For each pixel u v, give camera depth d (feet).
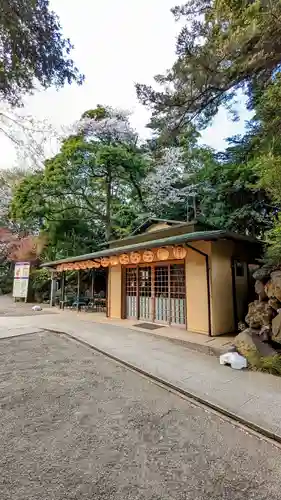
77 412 10.08
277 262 19.01
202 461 7.39
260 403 10.79
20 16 12.96
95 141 52.44
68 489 6.25
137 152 53.83
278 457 7.67
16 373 14.29
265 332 16.56
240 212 35.65
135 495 6.10
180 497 6.07
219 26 14.08
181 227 27.73
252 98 17.30
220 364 15.69
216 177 39.19
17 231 69.62
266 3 11.44
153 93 16.85
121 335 23.41
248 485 6.51
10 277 73.20
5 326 28.02
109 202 55.93
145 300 30.71
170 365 15.43
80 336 22.93
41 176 49.34
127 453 7.68
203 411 10.42
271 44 12.43
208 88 15.80
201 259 24.13
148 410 10.39
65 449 7.80
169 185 53.62
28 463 7.16
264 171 17.88
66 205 55.98
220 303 23.62
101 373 14.49
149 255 26.99
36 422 9.30
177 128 18.07
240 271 26.66
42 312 40.34
